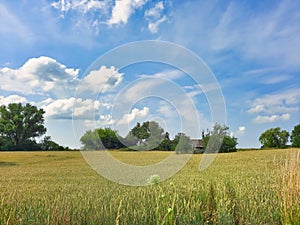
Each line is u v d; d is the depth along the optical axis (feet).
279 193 14.37
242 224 11.91
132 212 13.30
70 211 12.91
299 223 11.02
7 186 25.88
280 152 69.10
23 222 11.72
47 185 26.89
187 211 12.42
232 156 64.75
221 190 16.02
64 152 84.28
